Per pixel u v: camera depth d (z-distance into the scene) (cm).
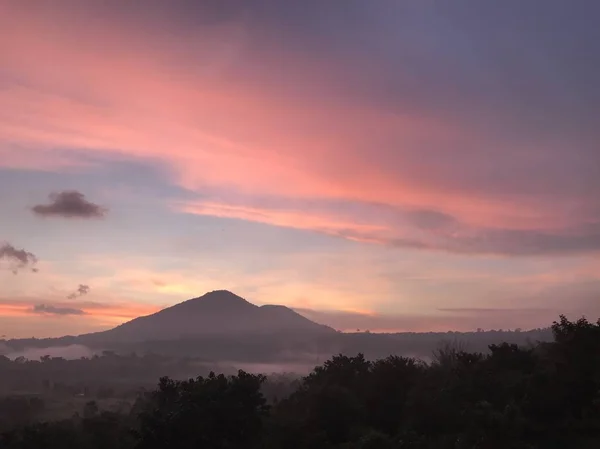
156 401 2402
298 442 2170
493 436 1905
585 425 2025
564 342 2270
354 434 2217
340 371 2775
